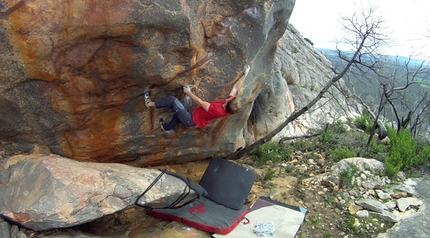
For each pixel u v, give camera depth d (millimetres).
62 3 3926
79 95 4801
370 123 12562
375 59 8828
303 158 9156
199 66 5348
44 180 4543
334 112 13953
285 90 11266
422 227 6039
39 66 4270
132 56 4562
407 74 11164
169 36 4594
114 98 5113
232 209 6227
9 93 4453
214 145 7051
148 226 5844
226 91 5691
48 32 4020
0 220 4426
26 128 4902
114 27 4137
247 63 5648
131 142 5898
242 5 5285
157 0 4191
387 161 7938
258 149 9250
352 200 6883
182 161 7348
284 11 6055
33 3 3832
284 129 10938
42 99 4668
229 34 5340
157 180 5199
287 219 6086
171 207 5570
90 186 4625
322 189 7277
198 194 5613
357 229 6125
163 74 4965
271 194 7027
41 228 4320
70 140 5355
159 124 5898
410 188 7219
